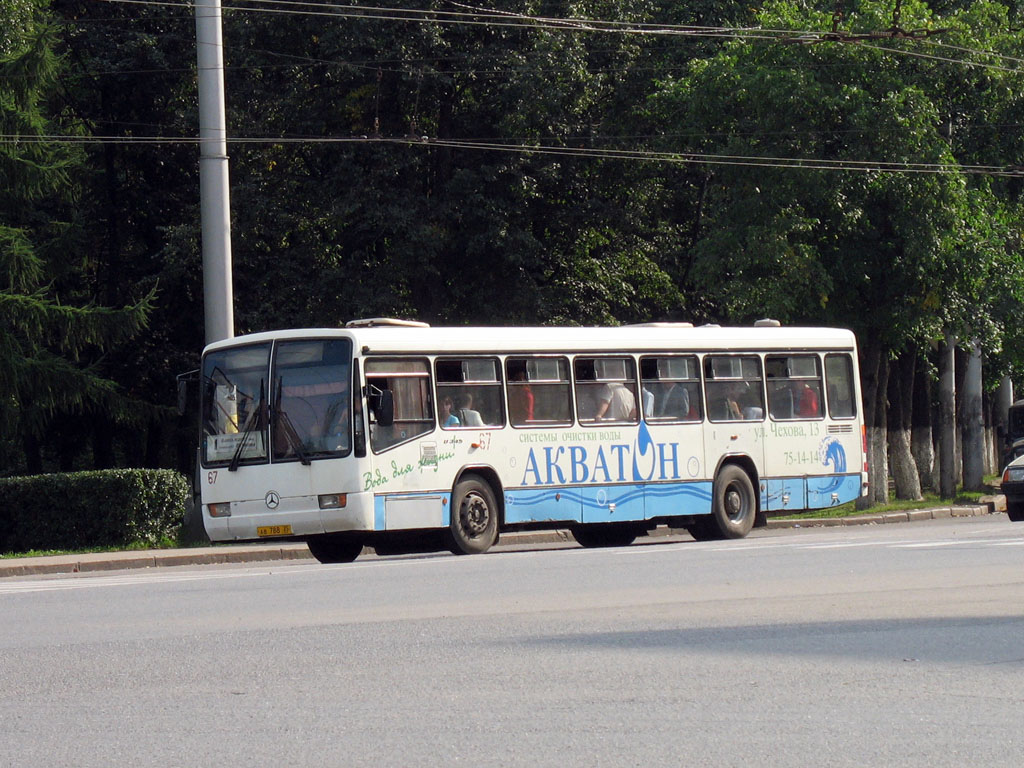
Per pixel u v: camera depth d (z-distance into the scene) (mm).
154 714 27438
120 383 156375
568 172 139000
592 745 23891
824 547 66688
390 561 67000
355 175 127562
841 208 112812
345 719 26516
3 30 126625
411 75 125750
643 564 58469
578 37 134875
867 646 34219
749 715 26250
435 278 136625
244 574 60344
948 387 145125
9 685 31078
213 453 75688
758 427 88875
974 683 29359
